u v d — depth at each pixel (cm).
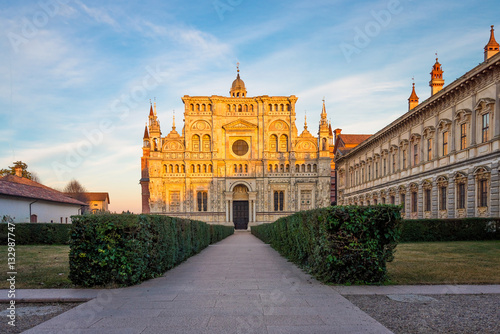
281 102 8762
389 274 1366
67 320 862
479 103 3300
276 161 8644
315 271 1426
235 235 6919
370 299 1040
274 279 1395
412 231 2919
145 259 1373
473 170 3391
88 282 1252
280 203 8594
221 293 1140
